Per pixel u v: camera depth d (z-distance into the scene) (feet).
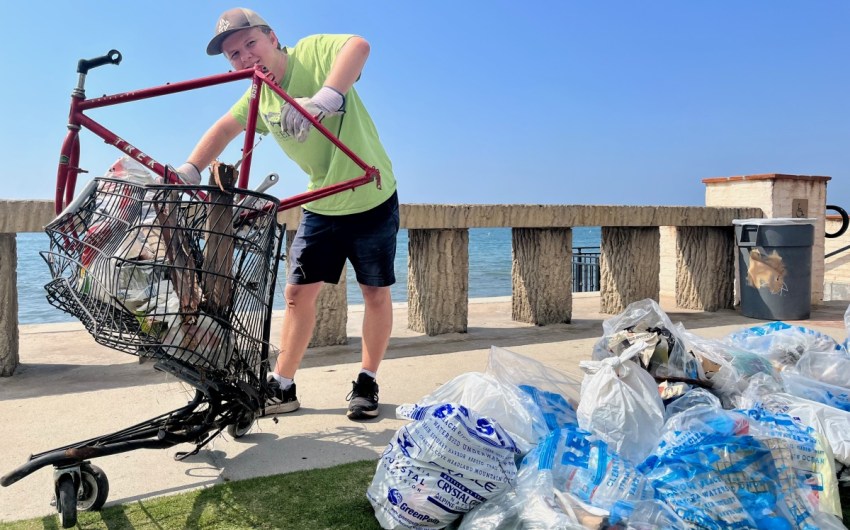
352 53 7.79
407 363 12.84
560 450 5.88
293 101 7.07
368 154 8.92
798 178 20.70
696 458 5.72
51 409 9.58
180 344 5.88
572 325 17.83
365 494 6.41
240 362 6.38
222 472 7.06
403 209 15.21
